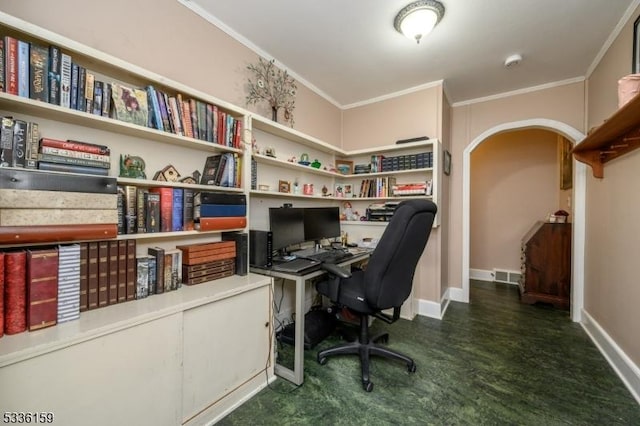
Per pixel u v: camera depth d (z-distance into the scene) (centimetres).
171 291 142
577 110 277
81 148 117
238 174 183
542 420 143
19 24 99
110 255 121
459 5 178
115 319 105
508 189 436
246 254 179
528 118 301
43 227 99
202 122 163
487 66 256
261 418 142
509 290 389
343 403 154
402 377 179
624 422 142
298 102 275
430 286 290
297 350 169
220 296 140
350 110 345
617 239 194
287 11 185
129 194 131
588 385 171
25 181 96
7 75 98
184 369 126
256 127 219
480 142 331
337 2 177
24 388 83
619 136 183
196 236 178
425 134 293
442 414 146
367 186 311
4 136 98
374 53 235
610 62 214
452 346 222
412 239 165
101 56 120
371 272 168
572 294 279
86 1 132
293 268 178
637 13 173
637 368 163
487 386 170
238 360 152
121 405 105
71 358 92
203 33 185
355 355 205
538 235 327
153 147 156
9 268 92
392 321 184
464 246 338
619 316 189
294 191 268
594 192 242
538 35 210
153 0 158
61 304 102
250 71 219
